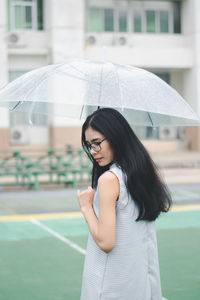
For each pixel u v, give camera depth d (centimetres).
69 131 1911
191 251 664
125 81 324
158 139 2133
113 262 262
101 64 345
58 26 1889
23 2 1941
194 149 2117
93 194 274
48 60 1923
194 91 2075
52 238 747
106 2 2039
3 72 1859
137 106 309
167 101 325
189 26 2083
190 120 350
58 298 483
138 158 268
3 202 1112
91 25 2031
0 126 1853
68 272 571
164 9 2098
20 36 1891
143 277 267
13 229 819
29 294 495
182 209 995
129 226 264
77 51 1908
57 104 394
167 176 1549
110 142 267
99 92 317
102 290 262
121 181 262
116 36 2022
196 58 2059
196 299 482
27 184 1320
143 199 264
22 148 1936
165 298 483
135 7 2070
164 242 716
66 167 1356
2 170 1603
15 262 615
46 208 1023
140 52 2016
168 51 2039
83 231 797
